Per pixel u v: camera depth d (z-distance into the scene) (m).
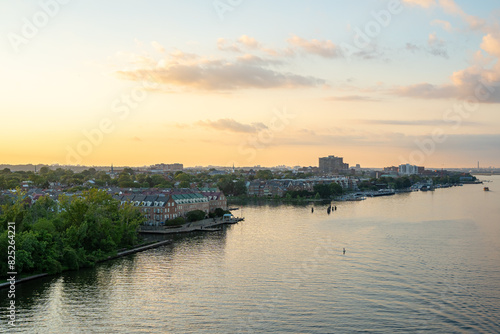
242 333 90.25
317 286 118.69
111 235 157.00
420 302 107.31
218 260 146.88
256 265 139.88
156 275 128.75
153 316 98.19
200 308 102.94
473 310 102.38
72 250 134.50
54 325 93.12
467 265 139.62
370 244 172.50
